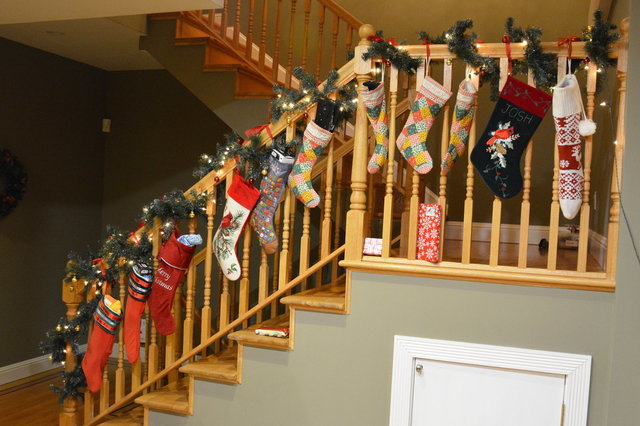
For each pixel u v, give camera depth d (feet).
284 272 9.86
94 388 10.91
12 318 16.19
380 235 12.27
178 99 18.45
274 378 9.65
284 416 9.61
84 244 18.76
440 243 8.91
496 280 8.50
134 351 10.73
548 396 8.50
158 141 18.72
